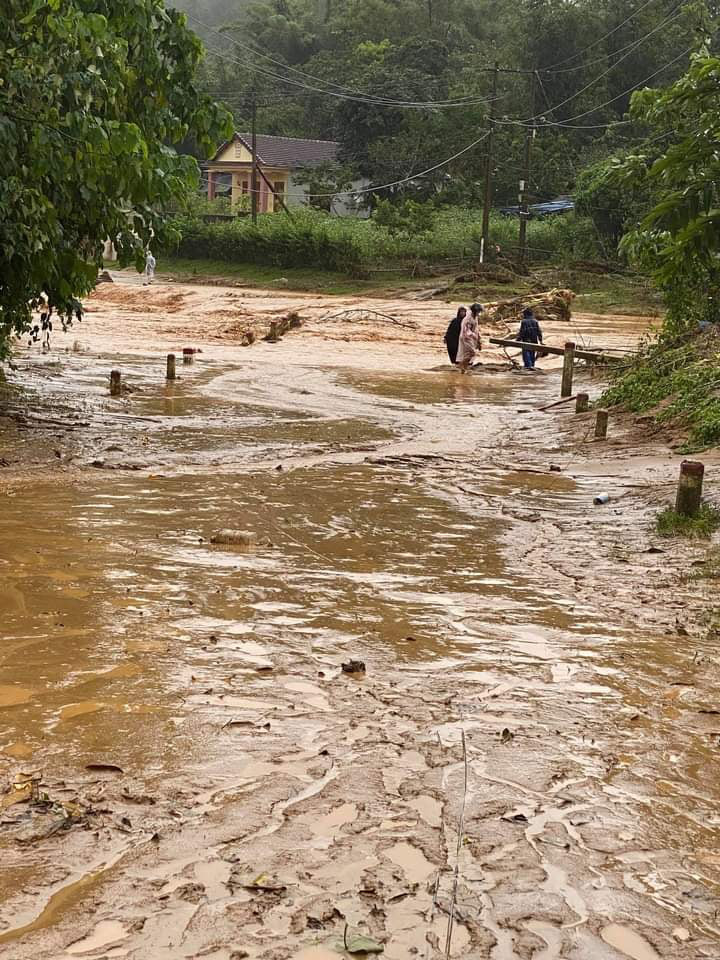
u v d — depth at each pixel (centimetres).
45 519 966
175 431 1548
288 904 372
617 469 1355
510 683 604
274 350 2886
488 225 5869
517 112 7519
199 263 6269
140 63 1340
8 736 501
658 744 524
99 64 1213
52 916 361
